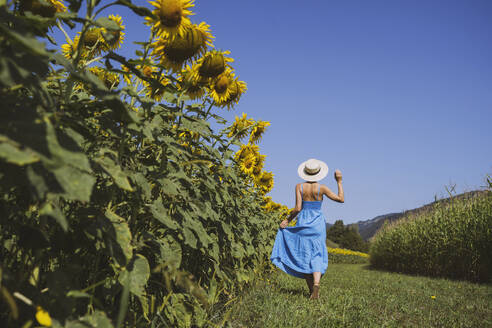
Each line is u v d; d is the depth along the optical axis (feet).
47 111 3.24
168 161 6.43
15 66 2.65
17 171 2.91
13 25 3.44
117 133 4.74
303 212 14.94
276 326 7.91
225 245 9.82
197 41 6.55
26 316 3.33
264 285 13.67
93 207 4.33
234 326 7.63
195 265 8.21
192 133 8.50
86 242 4.13
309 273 13.78
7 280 2.99
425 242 31.22
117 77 7.04
